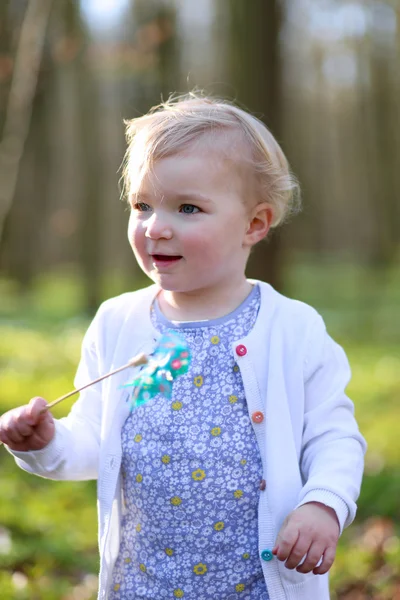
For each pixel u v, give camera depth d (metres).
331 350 1.82
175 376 1.50
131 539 1.76
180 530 1.69
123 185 1.98
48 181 15.28
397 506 3.84
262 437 1.71
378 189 16.17
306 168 19.84
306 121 19.53
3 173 6.45
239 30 7.46
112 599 1.76
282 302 1.85
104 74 10.20
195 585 1.68
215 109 1.82
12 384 6.88
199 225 1.70
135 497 1.74
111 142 13.81
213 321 1.79
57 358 8.51
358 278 17.22
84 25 8.66
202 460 1.69
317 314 1.87
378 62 14.63
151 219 1.72
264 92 7.42
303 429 1.76
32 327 11.22
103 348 1.89
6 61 6.08
